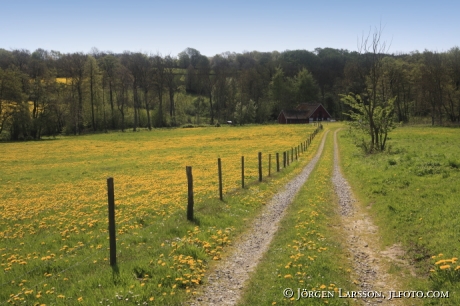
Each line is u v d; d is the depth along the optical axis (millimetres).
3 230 16250
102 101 114875
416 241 10961
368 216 15180
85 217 17453
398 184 18656
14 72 88000
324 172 28422
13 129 87750
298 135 76750
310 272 9008
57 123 99250
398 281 8766
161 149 60406
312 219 14250
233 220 14664
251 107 131625
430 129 74438
